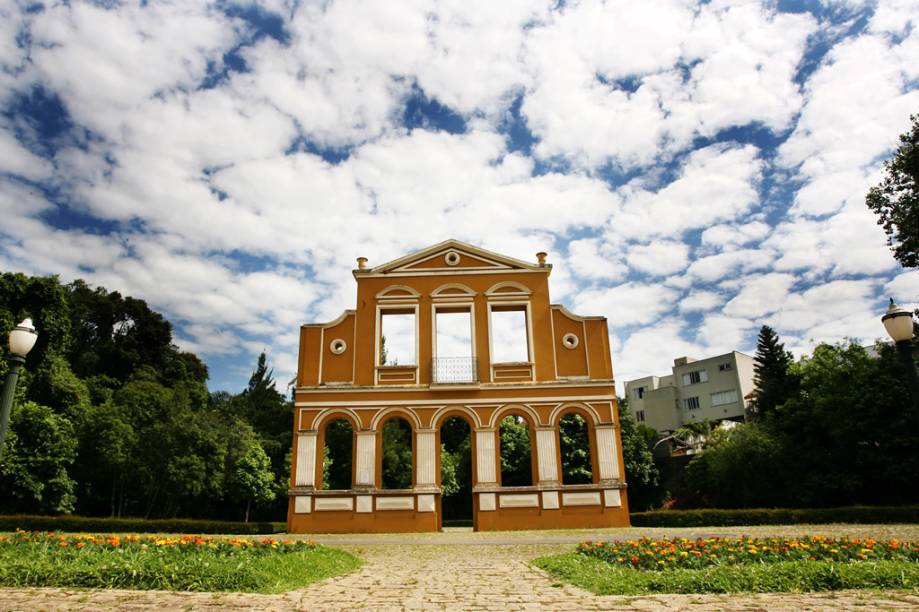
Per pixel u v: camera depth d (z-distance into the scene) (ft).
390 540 65.77
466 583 34.01
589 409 83.92
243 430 125.29
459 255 91.61
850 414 100.58
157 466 107.76
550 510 80.02
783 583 28.76
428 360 86.58
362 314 88.89
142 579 29.09
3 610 24.00
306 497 80.89
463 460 142.51
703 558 36.63
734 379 193.47
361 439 83.10
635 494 142.92
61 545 37.40
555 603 27.14
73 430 102.22
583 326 88.22
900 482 95.66
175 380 160.45
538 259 91.30
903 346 35.17
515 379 85.71
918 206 86.12
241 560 35.65
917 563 32.65
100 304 163.94
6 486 89.20
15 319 101.50
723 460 121.70
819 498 104.58
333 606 26.45
